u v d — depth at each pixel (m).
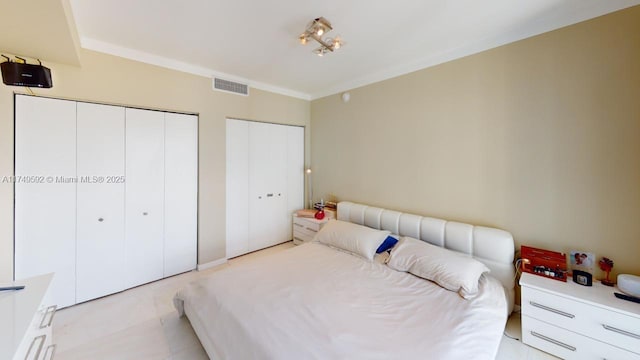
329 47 2.08
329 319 1.43
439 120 2.56
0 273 1.92
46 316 1.24
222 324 1.47
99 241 2.35
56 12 1.39
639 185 1.63
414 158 2.77
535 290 1.72
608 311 1.46
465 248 2.25
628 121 1.65
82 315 2.11
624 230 1.69
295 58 2.62
